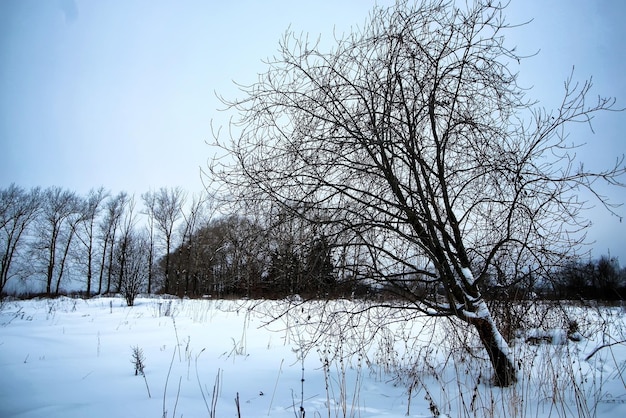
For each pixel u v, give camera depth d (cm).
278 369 515
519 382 420
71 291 3488
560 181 401
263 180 411
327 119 436
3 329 773
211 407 355
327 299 427
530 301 415
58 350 592
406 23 439
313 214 423
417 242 403
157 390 403
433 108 438
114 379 439
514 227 437
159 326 891
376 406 373
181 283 3272
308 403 379
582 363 496
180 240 3519
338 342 435
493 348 420
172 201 3603
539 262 395
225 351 619
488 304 449
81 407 339
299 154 424
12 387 392
